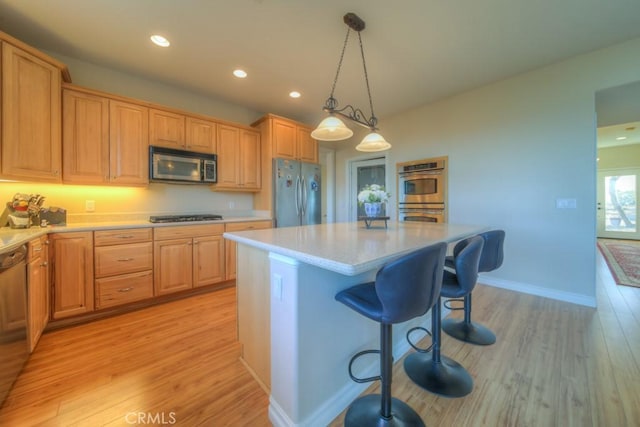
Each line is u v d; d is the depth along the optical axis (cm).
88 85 267
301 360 118
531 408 133
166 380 155
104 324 225
